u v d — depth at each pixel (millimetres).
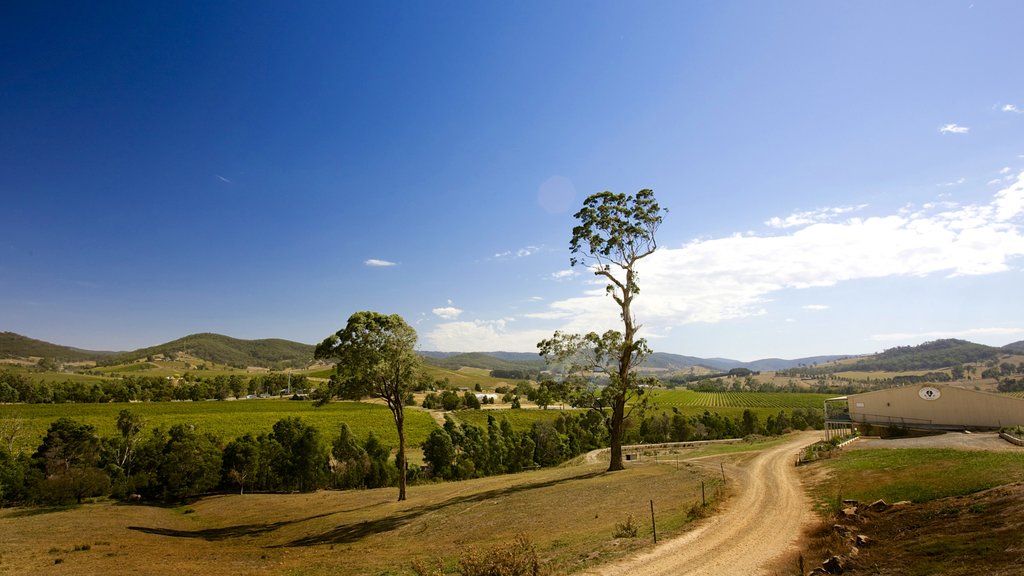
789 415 135875
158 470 61469
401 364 43062
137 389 164500
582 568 17891
